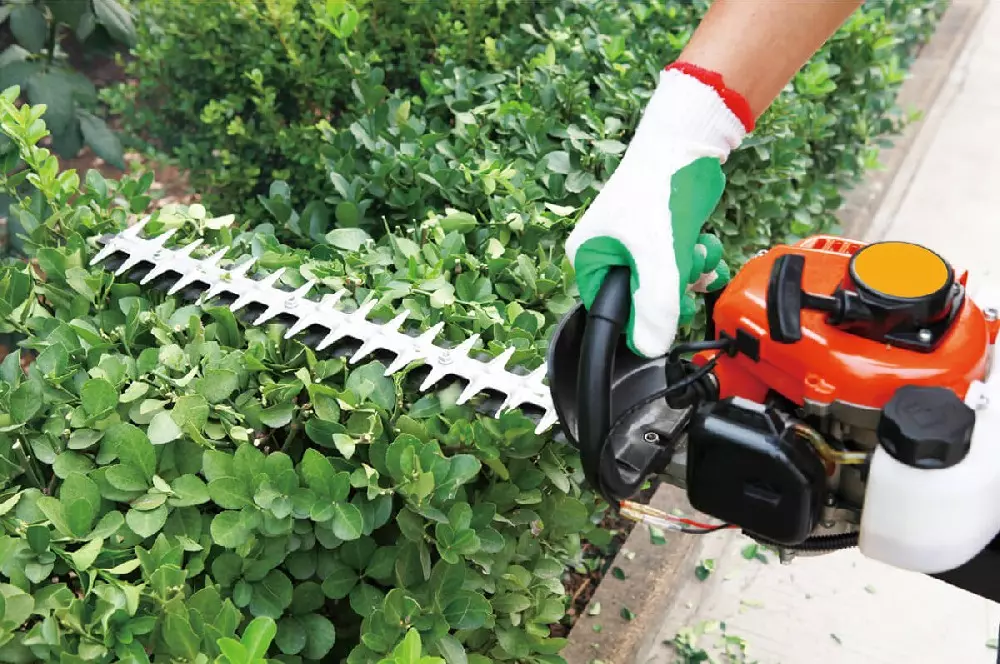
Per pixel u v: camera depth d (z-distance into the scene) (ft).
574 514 7.52
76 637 5.82
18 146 8.91
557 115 10.62
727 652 9.77
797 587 10.39
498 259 8.24
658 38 11.68
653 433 6.15
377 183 9.84
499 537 6.75
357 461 6.95
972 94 18.84
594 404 5.28
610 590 9.91
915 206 16.15
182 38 13.58
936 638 9.82
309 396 7.09
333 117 13.47
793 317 5.44
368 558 6.76
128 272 8.53
